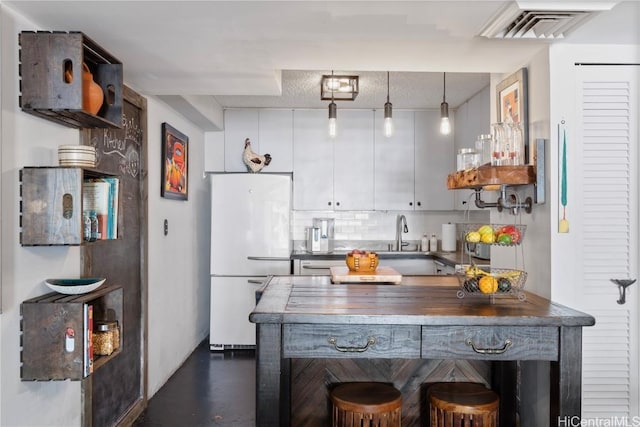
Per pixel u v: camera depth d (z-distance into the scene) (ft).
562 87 7.18
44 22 6.31
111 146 8.89
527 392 7.82
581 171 7.21
